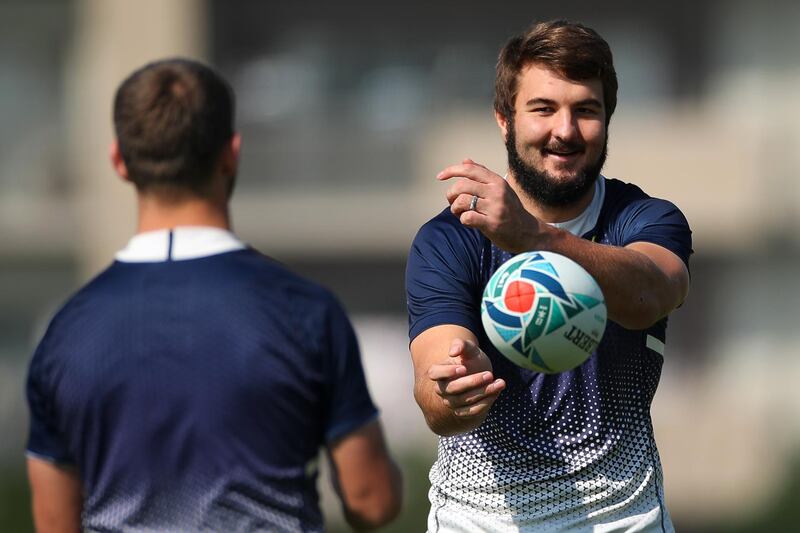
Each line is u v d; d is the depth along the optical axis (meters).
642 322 15.15
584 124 16.27
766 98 81.00
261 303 14.69
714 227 79.88
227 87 15.48
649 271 15.00
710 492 70.31
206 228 15.09
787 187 79.69
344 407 14.88
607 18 80.88
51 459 15.12
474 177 14.51
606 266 14.77
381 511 15.18
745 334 81.25
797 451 69.88
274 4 82.31
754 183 79.56
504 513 16.75
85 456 14.78
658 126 80.00
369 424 15.05
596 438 16.53
